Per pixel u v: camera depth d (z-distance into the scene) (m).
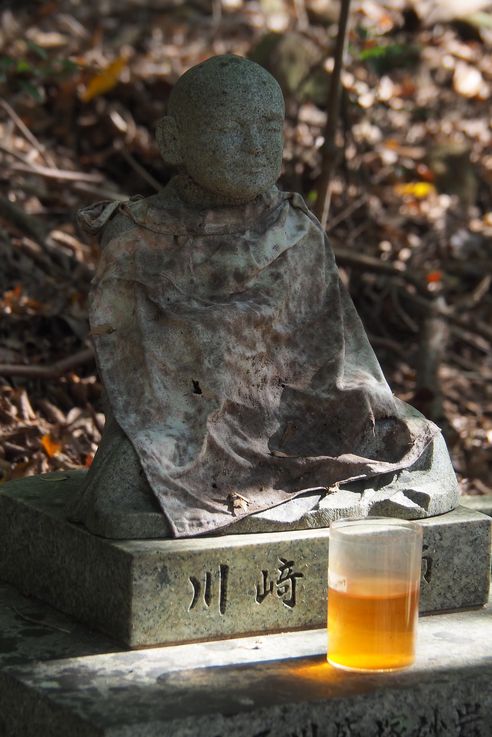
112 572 3.49
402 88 8.80
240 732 3.09
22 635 3.57
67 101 7.73
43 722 3.18
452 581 3.81
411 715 3.26
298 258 3.90
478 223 8.21
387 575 3.32
